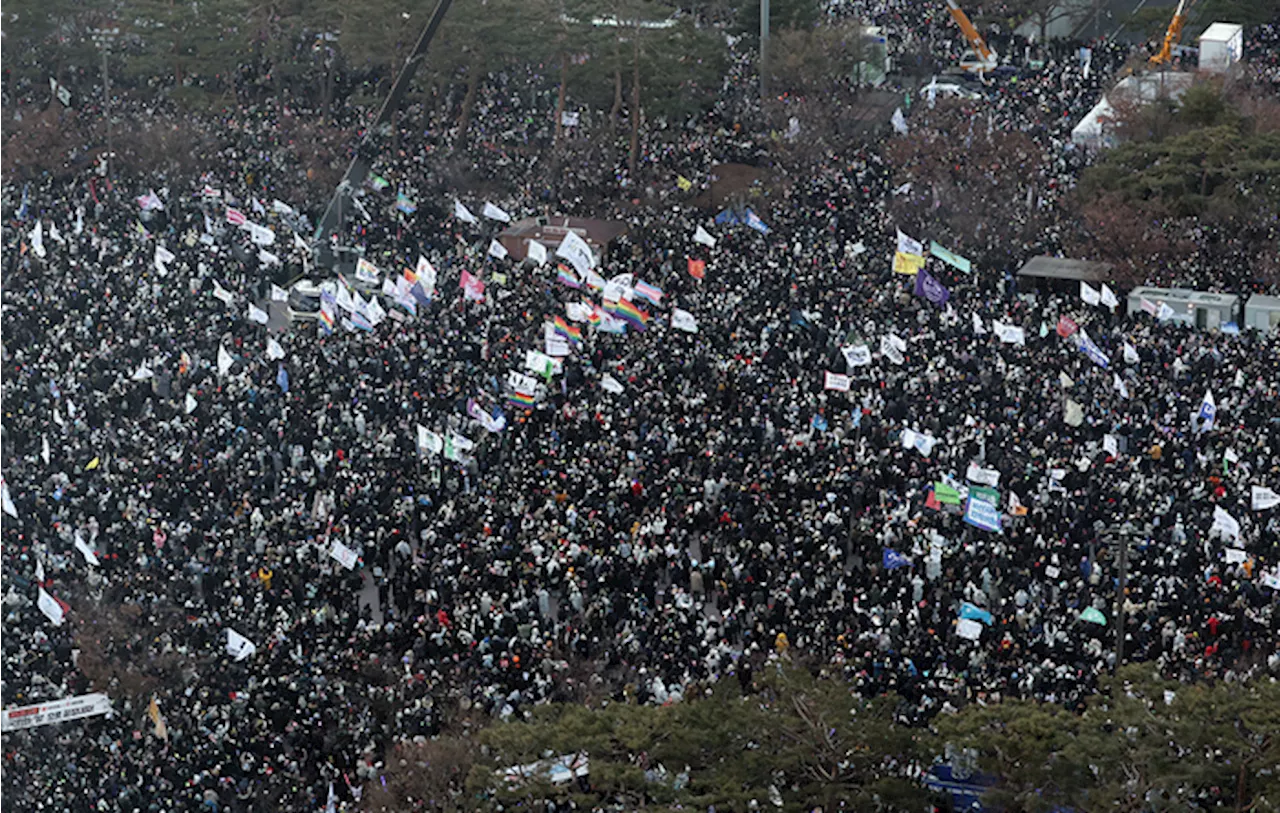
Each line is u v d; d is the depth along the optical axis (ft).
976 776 228.22
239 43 572.92
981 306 411.95
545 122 562.25
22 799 241.55
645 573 290.15
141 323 403.75
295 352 385.09
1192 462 325.83
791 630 268.62
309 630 278.26
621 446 332.19
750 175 530.68
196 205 504.43
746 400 351.87
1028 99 563.89
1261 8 610.65
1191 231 446.60
